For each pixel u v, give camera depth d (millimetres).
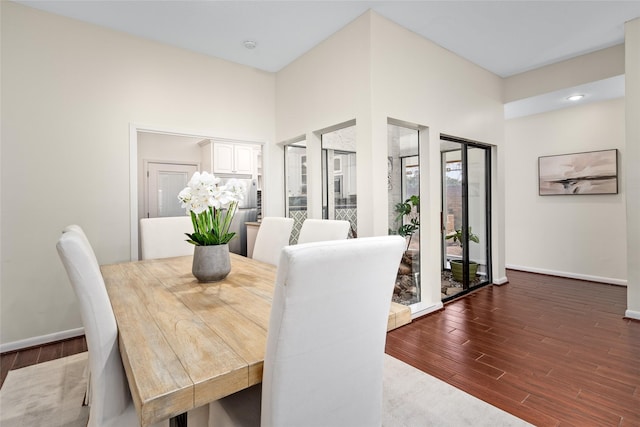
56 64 2607
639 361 2158
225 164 4816
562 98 4012
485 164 4141
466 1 2551
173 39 3057
